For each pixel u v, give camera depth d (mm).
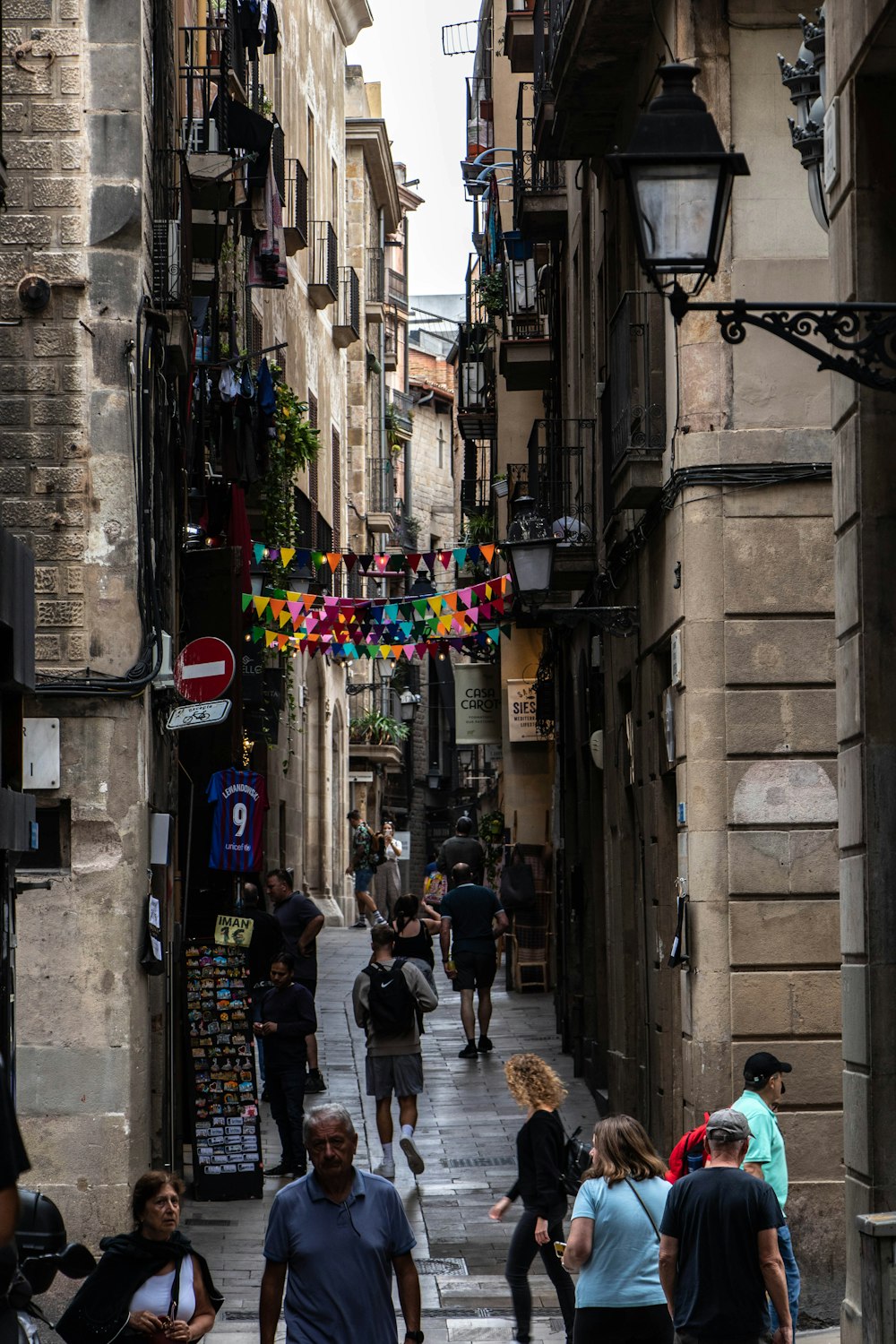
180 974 18609
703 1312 9414
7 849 11406
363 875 46188
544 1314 14031
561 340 29344
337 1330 8516
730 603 15336
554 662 31672
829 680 15328
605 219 21391
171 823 18078
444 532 85375
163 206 17203
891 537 11078
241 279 27797
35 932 14648
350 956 37688
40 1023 14602
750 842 15188
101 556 15047
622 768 20625
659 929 17359
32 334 15188
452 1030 28484
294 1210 8695
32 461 15117
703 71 15797
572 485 25734
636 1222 10023
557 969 28828
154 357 16000
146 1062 15258
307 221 44594
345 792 54688
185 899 18688
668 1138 17016
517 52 31203
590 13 17047
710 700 15305
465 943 25969
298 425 29375
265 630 27203
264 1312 8711
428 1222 16938
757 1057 11742
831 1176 14812
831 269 11789
